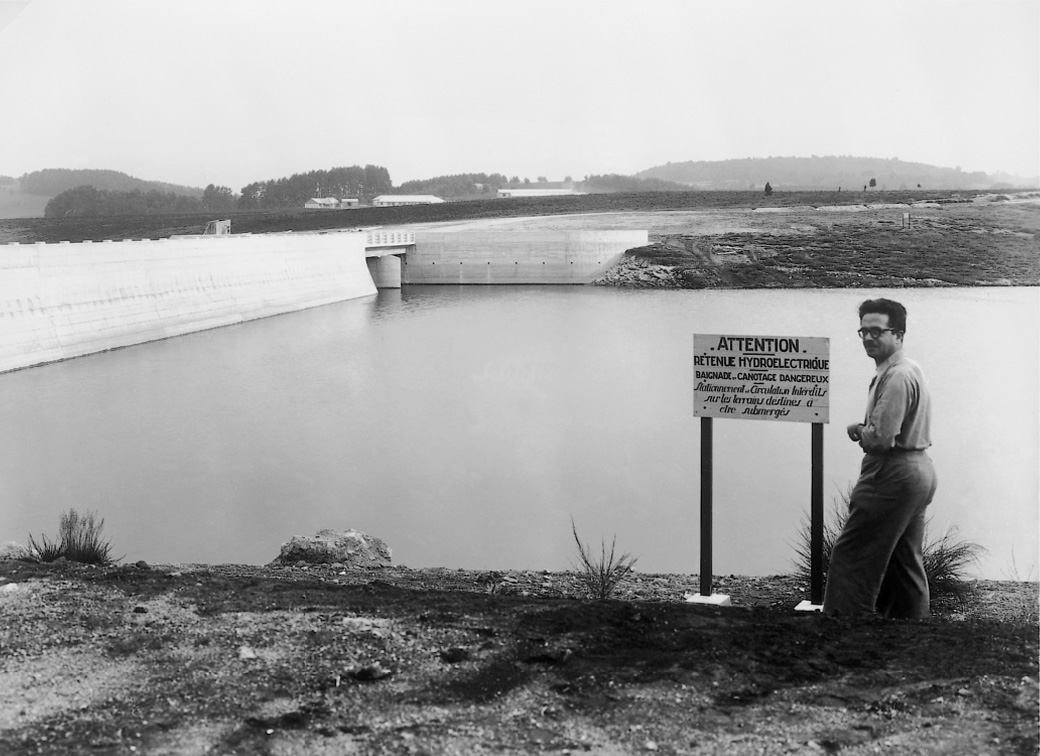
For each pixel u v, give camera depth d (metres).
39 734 8.19
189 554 28.20
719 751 8.05
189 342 71.88
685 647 10.32
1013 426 39.22
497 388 57.06
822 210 148.12
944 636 10.84
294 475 38.34
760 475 36.38
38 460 40.75
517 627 10.84
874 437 12.16
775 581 16.47
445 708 8.80
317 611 11.43
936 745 8.12
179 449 42.81
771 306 90.69
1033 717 8.56
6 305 58.28
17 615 11.16
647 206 182.38
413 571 16.69
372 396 54.78
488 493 35.31
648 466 38.97
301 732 8.28
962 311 80.12
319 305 96.50
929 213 129.38
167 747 7.98
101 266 66.81
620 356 67.31
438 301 100.06
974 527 24.94
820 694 9.15
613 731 8.40
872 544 12.34
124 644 10.19
